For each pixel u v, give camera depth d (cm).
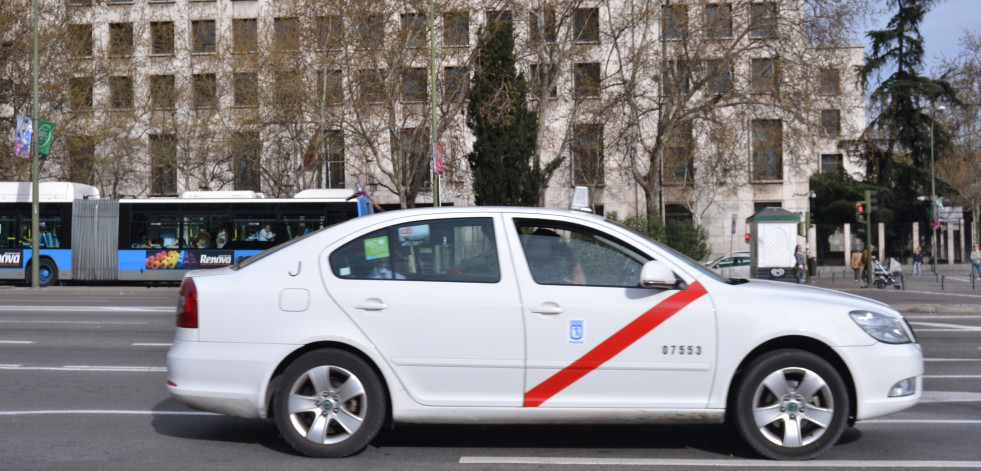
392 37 3105
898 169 4650
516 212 557
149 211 2767
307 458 543
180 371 542
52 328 1373
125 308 1800
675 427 642
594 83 3044
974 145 4741
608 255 548
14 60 3394
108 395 778
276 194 3916
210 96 3750
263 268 550
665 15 2964
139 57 4184
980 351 1133
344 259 548
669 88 3042
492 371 529
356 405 538
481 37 2734
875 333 535
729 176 4134
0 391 798
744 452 562
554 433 623
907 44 4491
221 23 4141
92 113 3647
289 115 3294
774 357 527
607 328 528
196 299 545
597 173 3631
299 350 542
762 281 596
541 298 532
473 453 562
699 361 527
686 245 3019
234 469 520
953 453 564
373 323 533
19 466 526
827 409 528
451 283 538
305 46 3225
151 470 518
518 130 2684
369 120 3297
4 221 2789
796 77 2836
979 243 4966
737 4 2888
